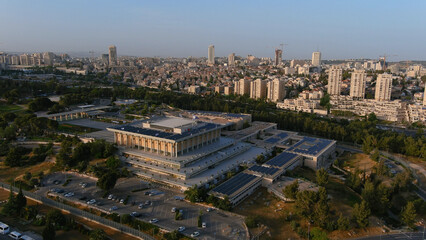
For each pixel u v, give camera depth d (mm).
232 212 184500
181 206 190500
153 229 162250
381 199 198250
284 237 164250
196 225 168375
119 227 164125
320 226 173250
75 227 167250
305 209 177750
